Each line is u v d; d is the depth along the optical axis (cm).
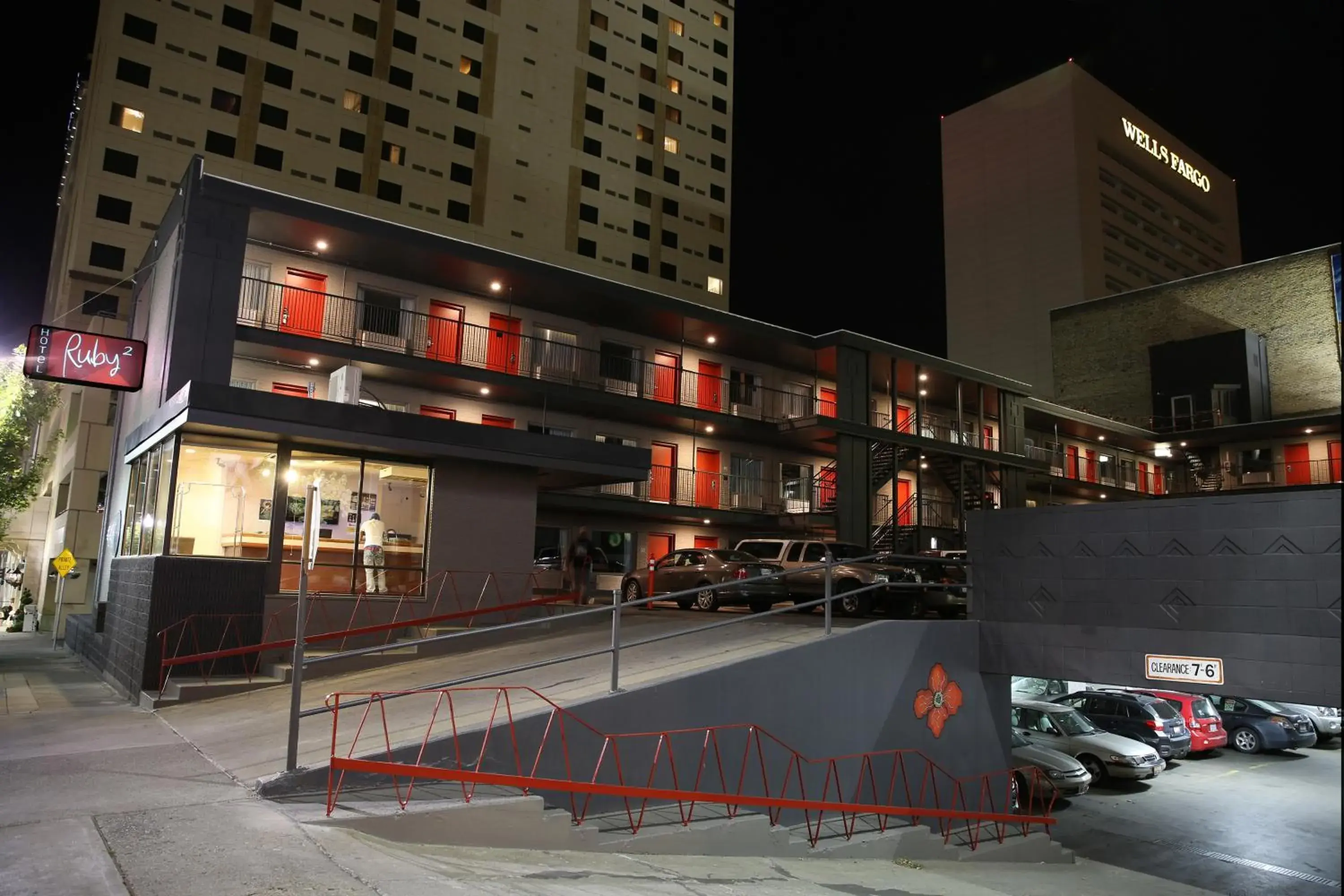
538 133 5656
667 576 2136
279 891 443
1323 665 936
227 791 670
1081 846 1387
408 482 1627
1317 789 1833
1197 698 2239
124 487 2038
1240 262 10062
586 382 3020
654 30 6431
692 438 3309
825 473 3547
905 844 977
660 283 6128
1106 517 1112
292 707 686
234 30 4588
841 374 3350
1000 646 1186
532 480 1745
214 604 1388
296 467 1517
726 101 6775
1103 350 5328
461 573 1638
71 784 698
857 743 1041
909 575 1856
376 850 544
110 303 4081
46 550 4100
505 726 760
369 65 5019
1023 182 8275
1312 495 964
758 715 952
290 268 2475
